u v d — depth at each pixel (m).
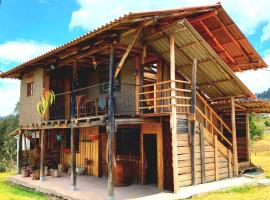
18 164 17.95
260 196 11.10
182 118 11.91
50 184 13.75
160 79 13.27
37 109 16.05
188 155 12.04
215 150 13.24
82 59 14.22
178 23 10.95
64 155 18.45
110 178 10.18
